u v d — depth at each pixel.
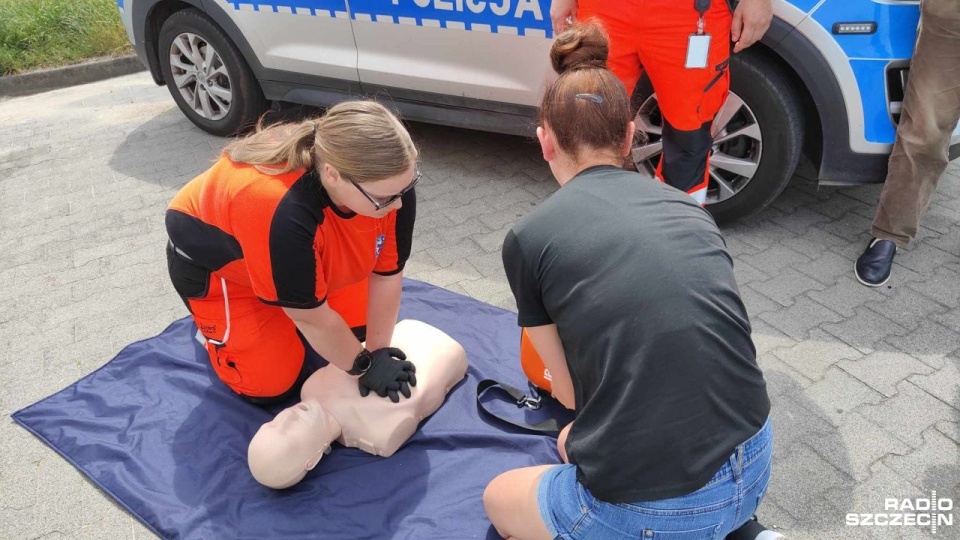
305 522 2.00
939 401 2.32
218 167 1.96
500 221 3.52
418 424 2.30
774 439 2.21
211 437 2.30
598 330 1.33
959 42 2.50
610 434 1.33
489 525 1.97
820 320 2.71
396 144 1.66
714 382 1.30
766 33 2.79
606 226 1.37
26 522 2.06
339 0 3.68
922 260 3.04
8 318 2.97
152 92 5.87
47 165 4.48
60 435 2.33
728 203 3.26
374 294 2.23
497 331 2.75
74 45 6.77
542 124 1.57
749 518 1.54
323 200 1.85
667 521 1.36
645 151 3.29
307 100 4.17
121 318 2.94
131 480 2.14
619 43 2.66
